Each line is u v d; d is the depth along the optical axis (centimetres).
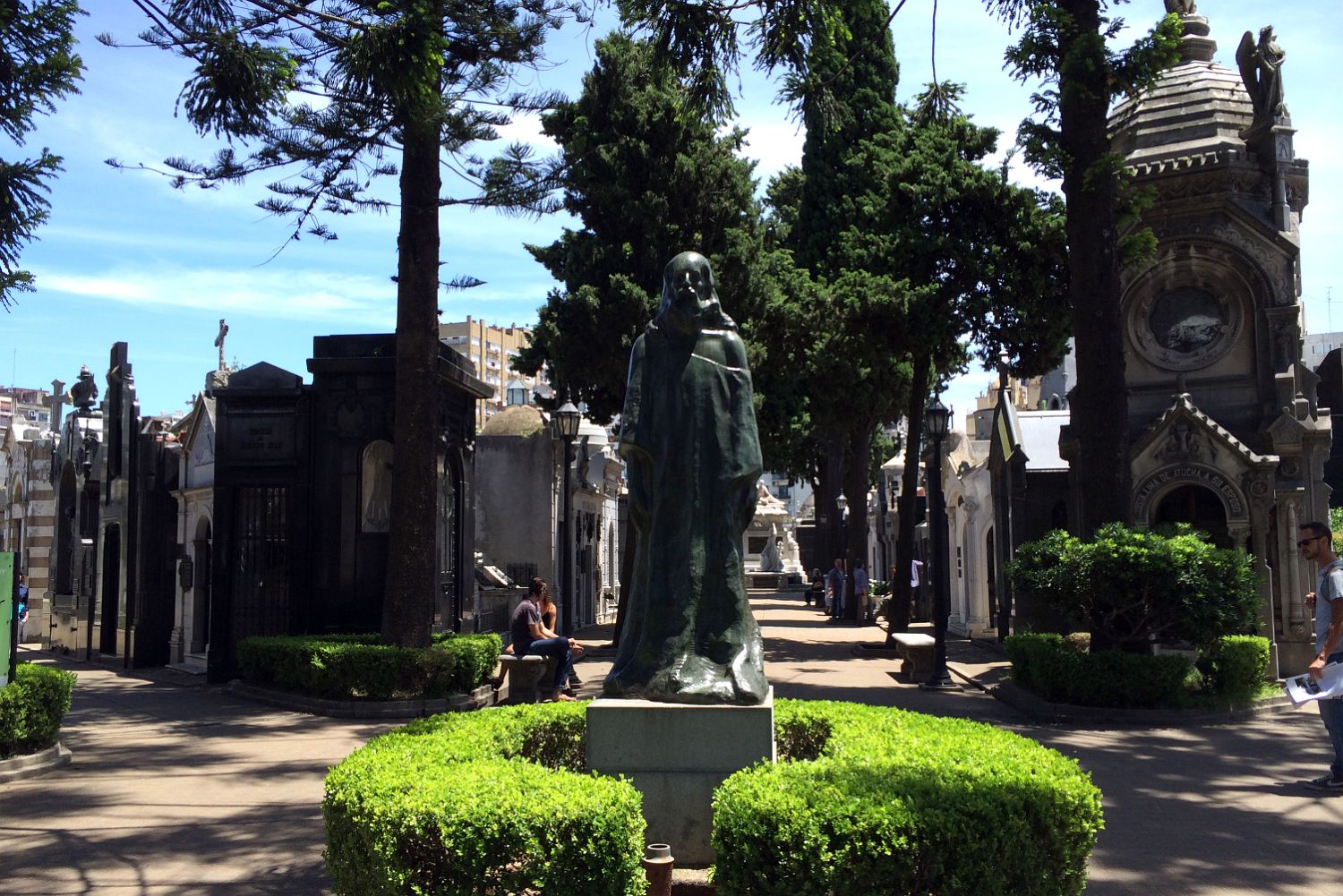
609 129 2098
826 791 492
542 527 2633
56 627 2469
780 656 2084
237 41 1018
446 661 1402
